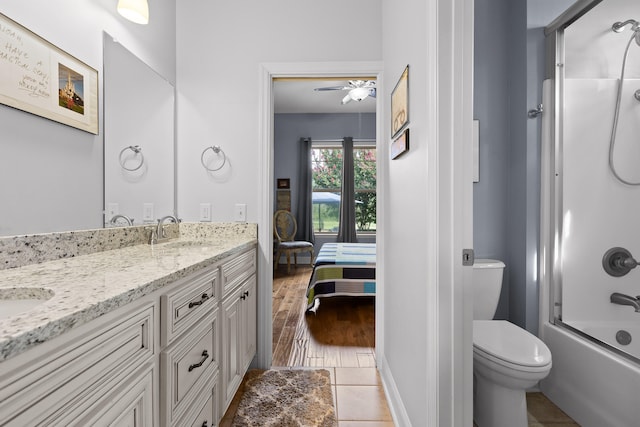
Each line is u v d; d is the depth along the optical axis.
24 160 1.20
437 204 1.17
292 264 6.41
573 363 1.78
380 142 2.29
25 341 0.52
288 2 2.34
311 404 1.87
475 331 1.77
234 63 2.34
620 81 1.88
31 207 1.23
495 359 1.48
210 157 2.34
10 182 1.15
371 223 6.64
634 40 1.82
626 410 1.49
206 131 2.35
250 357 2.12
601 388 1.61
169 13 2.27
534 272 2.10
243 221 2.33
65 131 1.39
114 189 1.71
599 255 1.90
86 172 1.52
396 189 1.87
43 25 1.28
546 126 2.05
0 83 1.10
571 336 1.81
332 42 2.33
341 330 3.03
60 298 0.73
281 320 3.30
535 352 1.51
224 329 1.58
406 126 1.60
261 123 2.31
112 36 1.71
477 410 1.70
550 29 2.05
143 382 0.91
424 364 1.29
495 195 2.33
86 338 0.68
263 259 2.32
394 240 1.92
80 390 0.66
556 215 2.01
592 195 1.93
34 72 1.24
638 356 1.69
